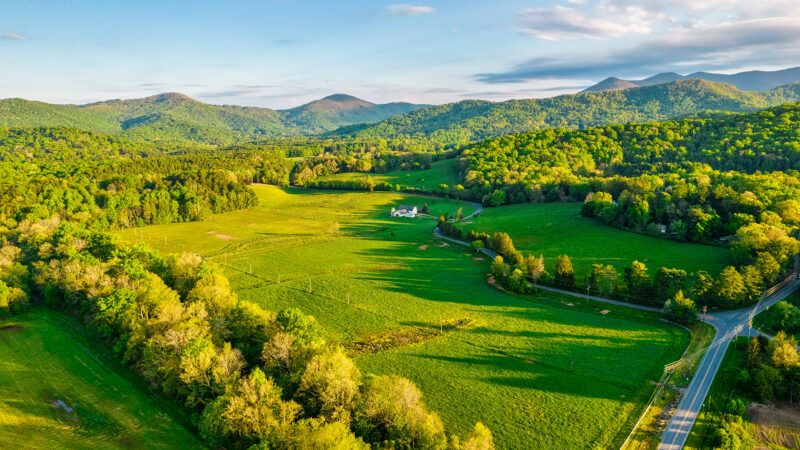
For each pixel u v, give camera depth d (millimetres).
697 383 58125
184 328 54750
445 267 116812
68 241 99812
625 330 75875
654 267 101375
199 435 45625
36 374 56156
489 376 62500
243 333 60094
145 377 54844
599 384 59688
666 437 48344
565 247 122438
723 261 99562
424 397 57406
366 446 40938
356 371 51406
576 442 48250
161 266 87000
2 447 43031
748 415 51719
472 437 41906
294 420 44094
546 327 78438
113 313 63656
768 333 69812
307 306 90500
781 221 105625
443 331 78000
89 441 44406
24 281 83750
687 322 76500
